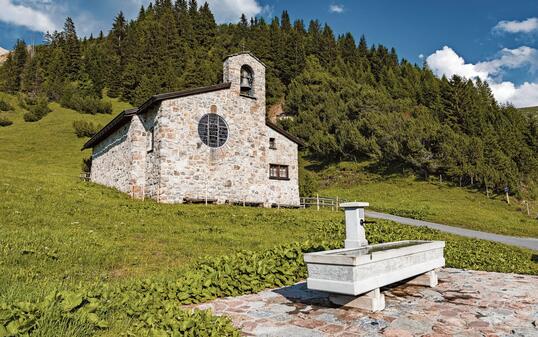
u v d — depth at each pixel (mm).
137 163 19375
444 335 4156
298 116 59875
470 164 35875
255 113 21203
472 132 47625
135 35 86188
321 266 5117
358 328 4387
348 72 74062
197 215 14789
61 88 67312
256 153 20969
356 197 34125
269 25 94750
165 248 9375
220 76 69625
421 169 39562
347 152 49188
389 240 12586
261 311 5160
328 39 85250
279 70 73688
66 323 3898
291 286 6781
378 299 5148
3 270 6305
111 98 71250
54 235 9109
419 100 64000
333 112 56156
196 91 18984
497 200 31938
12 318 3633
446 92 54125
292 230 13344
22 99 62812
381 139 44750
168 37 80812
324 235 12547
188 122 18672
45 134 47312
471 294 6039
